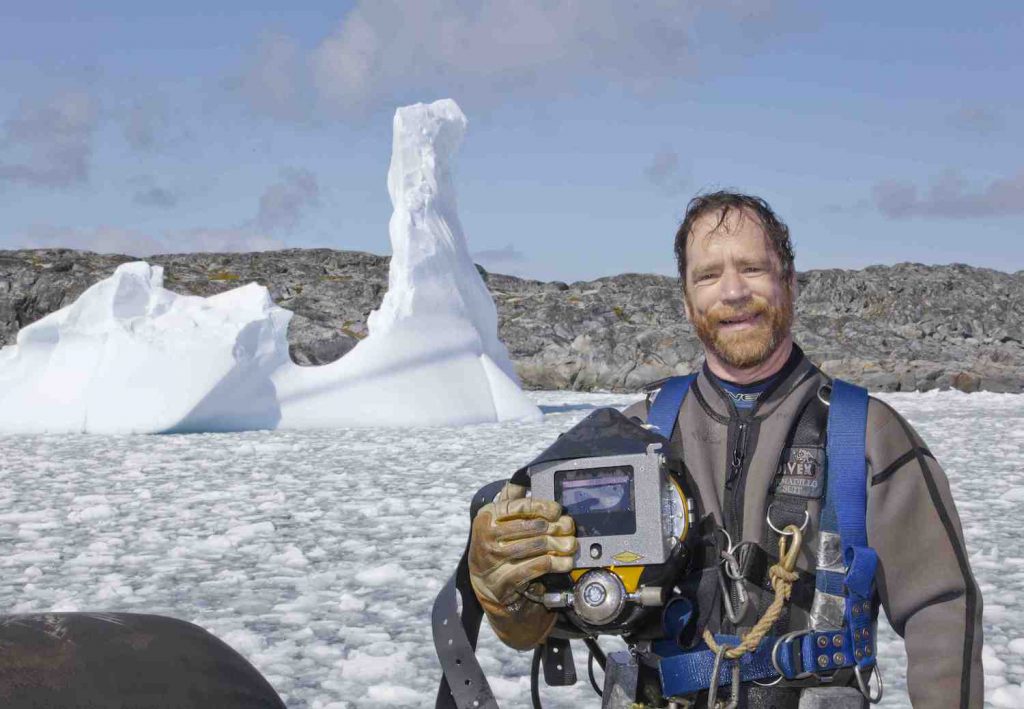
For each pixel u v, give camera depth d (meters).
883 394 27.22
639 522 1.38
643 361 29.83
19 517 7.09
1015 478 8.95
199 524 6.84
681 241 1.63
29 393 15.91
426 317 16.92
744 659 1.45
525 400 17.48
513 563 1.41
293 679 3.47
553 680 1.67
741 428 1.55
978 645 1.41
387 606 4.51
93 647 1.11
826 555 1.46
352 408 15.95
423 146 17.94
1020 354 31.50
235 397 15.27
